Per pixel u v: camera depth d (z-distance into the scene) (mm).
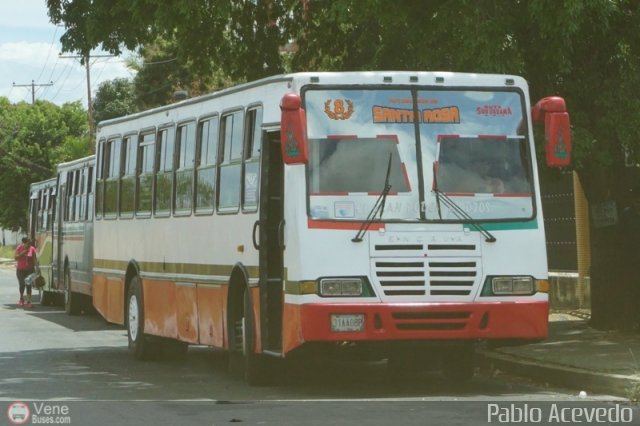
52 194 34938
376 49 20250
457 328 13664
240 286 15398
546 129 14125
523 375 15719
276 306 14500
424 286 13609
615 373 14289
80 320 29453
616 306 19547
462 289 13688
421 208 13797
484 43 16219
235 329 15477
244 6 23469
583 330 19703
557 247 24781
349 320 13398
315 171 13734
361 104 14039
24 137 88938
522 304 13844
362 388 14766
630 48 17688
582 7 15555
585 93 17828
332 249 13508
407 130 14047
